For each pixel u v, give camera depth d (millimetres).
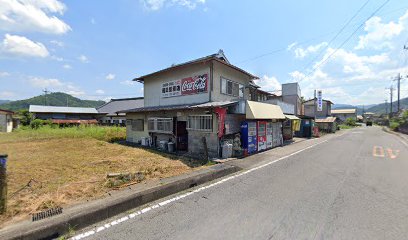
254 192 5793
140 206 4973
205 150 10672
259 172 8078
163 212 4598
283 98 27078
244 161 10109
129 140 17875
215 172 7492
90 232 3795
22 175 7004
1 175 4148
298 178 7168
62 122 34656
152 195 5340
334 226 3906
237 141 11789
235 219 4211
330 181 6781
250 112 11734
